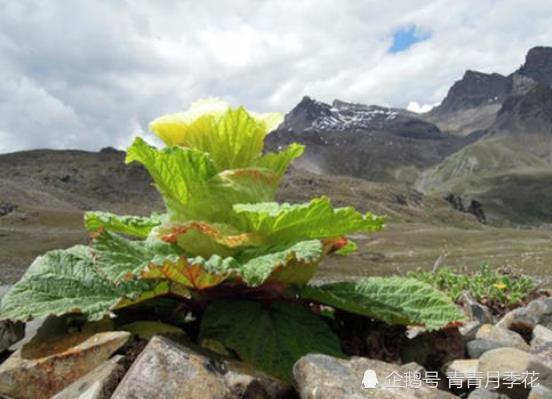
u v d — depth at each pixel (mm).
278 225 799
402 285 906
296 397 722
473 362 854
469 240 22188
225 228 788
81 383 690
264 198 828
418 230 28078
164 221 930
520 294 1590
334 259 11688
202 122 880
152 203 31859
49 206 27469
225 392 637
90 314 737
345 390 637
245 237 778
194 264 714
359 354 887
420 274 1881
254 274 706
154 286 805
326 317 966
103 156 39250
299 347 776
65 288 781
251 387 662
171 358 652
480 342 956
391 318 835
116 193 32969
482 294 1608
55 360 730
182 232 762
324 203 759
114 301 764
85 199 31156
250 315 806
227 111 868
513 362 801
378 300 869
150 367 637
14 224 18500
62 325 831
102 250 743
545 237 23672
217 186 801
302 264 813
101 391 661
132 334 778
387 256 13984
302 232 812
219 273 703
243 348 758
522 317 1152
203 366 662
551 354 902
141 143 781
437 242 20141
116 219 935
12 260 11078
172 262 710
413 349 899
